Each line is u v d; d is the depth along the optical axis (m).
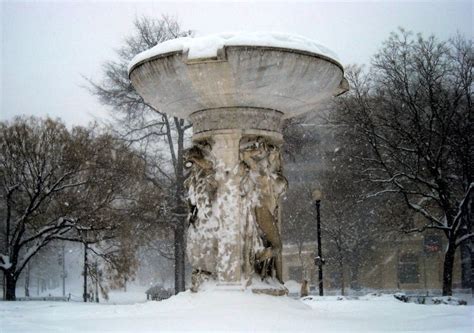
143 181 30.22
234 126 10.45
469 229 28.64
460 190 30.33
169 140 31.45
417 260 46.94
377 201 34.88
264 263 10.23
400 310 11.06
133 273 30.16
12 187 29.94
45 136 29.45
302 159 36.78
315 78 9.89
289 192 41.22
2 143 29.72
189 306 9.60
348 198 34.16
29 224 31.39
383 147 28.97
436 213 31.84
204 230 10.35
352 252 43.38
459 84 27.88
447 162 29.19
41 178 29.34
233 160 10.37
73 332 7.43
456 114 28.09
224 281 10.01
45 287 84.50
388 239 44.97
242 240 10.11
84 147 29.22
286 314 8.94
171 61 9.50
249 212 10.22
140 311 9.91
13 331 7.75
